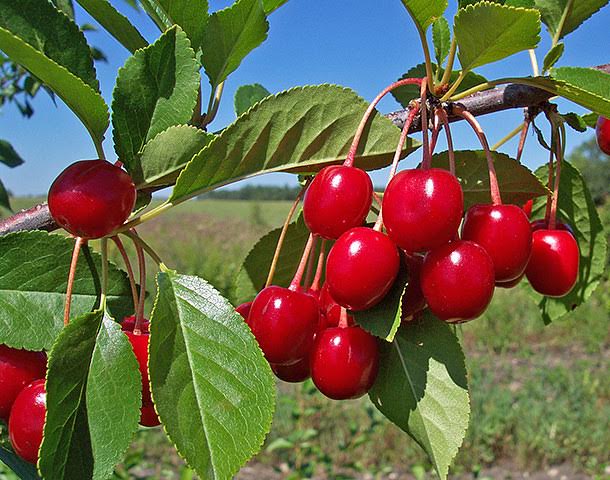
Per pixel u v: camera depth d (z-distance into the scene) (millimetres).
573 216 228
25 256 149
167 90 156
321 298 168
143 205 159
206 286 137
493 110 200
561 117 198
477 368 1194
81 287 154
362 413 983
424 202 136
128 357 134
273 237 207
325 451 917
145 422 159
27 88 483
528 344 1478
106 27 176
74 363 130
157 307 132
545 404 1034
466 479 889
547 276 185
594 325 1543
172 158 154
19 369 146
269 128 154
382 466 908
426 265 144
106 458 127
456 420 158
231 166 155
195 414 126
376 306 145
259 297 154
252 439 127
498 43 153
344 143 164
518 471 915
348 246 138
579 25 210
